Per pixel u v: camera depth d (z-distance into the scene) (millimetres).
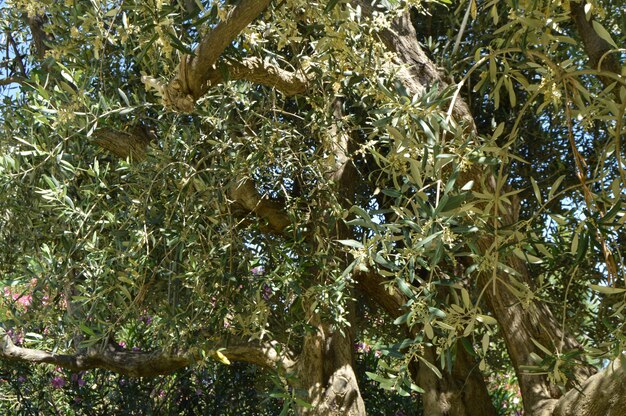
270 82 2436
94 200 2939
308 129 3162
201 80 2000
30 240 3225
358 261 1789
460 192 1774
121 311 3000
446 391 3762
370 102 2881
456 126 1767
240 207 3338
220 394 5102
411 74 3180
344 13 2164
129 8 1916
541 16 1719
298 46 2967
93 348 4168
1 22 3865
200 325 3109
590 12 1692
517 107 4008
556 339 3270
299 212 3145
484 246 2744
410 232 1735
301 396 3242
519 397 5832
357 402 3537
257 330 3402
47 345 4359
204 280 2881
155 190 2938
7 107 3293
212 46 1870
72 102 2697
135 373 4082
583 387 2752
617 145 1653
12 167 2957
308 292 2898
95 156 3346
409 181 1748
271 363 3623
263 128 2801
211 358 3916
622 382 2572
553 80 1729
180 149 2848
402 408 4820
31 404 5273
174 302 2934
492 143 1727
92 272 2947
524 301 1944
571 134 1782
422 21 4020
